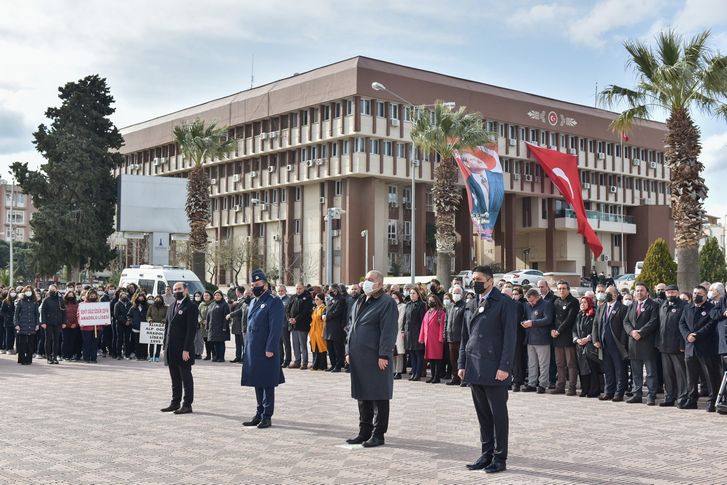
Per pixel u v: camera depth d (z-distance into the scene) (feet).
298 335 68.03
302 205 205.98
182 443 31.78
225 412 40.86
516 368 53.57
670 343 45.27
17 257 345.31
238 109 214.90
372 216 189.16
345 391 50.44
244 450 30.30
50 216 176.96
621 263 245.65
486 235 137.49
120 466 27.40
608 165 239.91
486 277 27.76
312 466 27.30
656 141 252.62
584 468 27.17
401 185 203.21
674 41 77.61
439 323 56.80
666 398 45.88
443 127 120.67
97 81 187.93
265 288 36.52
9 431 34.73
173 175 246.06
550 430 35.81
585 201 237.25
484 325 27.45
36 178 179.73
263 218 216.33
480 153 136.46
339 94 183.93
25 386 53.26
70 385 53.88
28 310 71.36
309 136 194.90
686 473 26.40
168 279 95.86
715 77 74.95
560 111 223.10
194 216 147.54
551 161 198.90
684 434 34.76
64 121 184.55
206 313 75.61
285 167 205.46
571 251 232.12
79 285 94.27
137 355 77.77
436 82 195.00
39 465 27.61
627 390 51.67
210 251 215.10
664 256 90.07
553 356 53.78
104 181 185.16
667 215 248.93
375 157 186.50
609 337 48.24
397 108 190.19
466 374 27.66
